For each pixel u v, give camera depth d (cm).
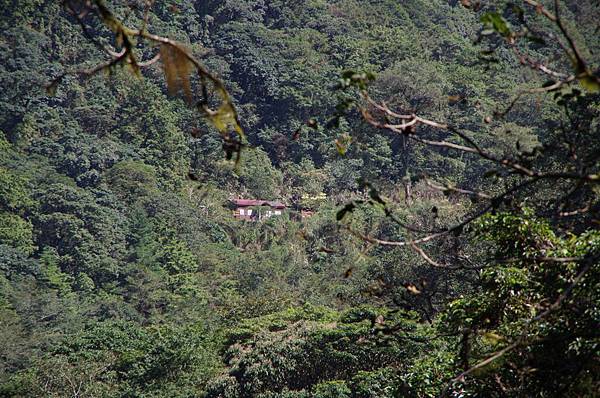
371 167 6588
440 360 1085
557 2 369
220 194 7781
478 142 4500
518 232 888
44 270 5903
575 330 706
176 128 8288
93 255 6209
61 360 3322
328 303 4244
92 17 8681
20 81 8094
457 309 927
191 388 3128
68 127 8038
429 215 3681
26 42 8656
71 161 7362
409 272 2730
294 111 8469
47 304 5222
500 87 6191
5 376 4162
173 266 6216
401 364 2264
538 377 688
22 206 6462
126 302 5753
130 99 8469
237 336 3375
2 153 7250
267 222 7000
